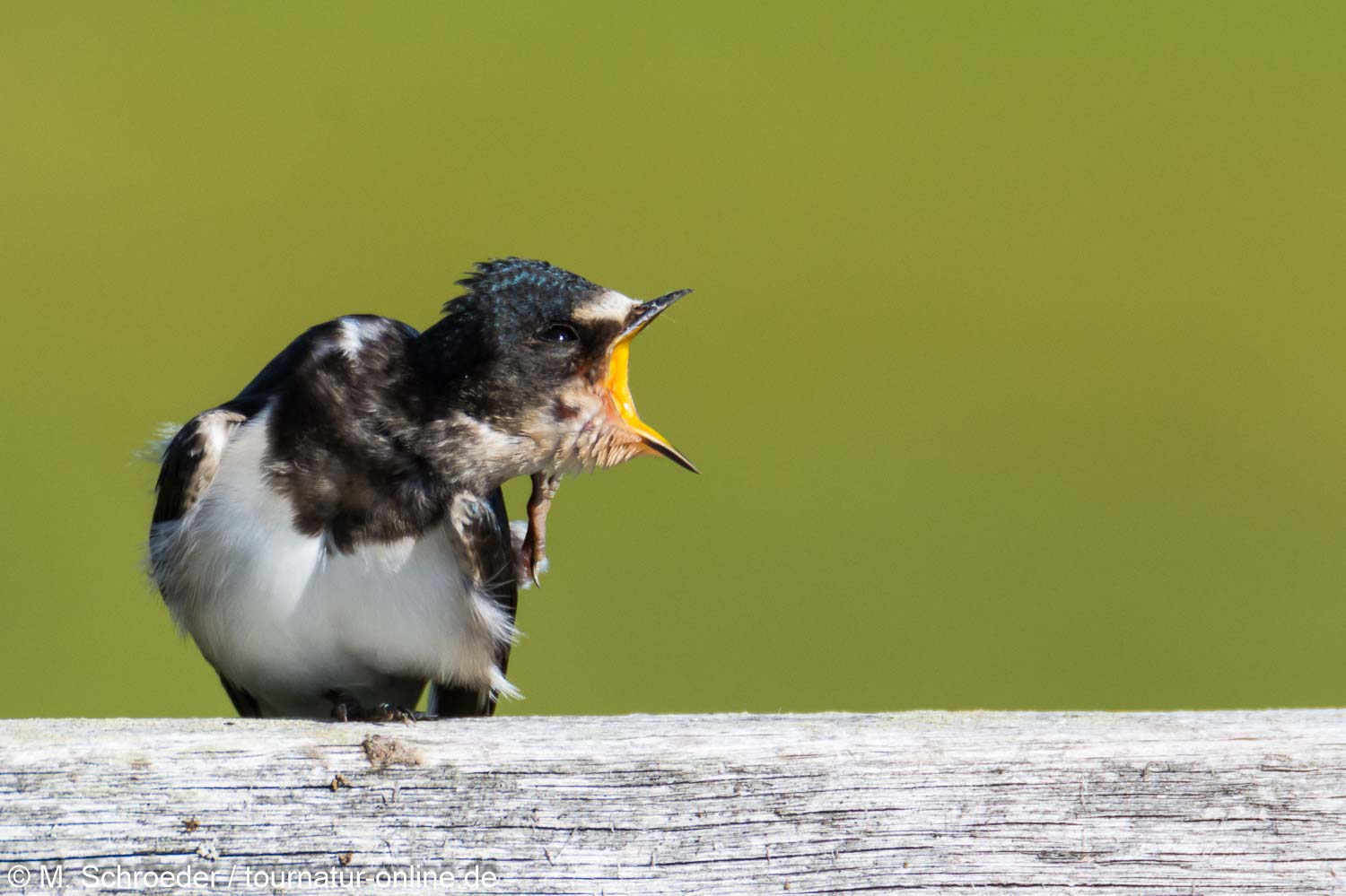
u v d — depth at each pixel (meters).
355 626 9.95
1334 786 7.86
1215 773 7.87
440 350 10.12
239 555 9.77
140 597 25.83
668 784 7.73
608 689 25.66
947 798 7.82
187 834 7.52
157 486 10.05
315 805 7.60
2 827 7.41
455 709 11.01
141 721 7.78
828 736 7.83
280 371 10.13
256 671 10.29
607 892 7.68
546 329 10.18
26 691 23.81
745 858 7.73
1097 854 7.83
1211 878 7.83
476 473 10.09
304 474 9.80
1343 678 26.45
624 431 10.36
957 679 26.03
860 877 7.78
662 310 10.45
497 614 10.27
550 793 7.69
